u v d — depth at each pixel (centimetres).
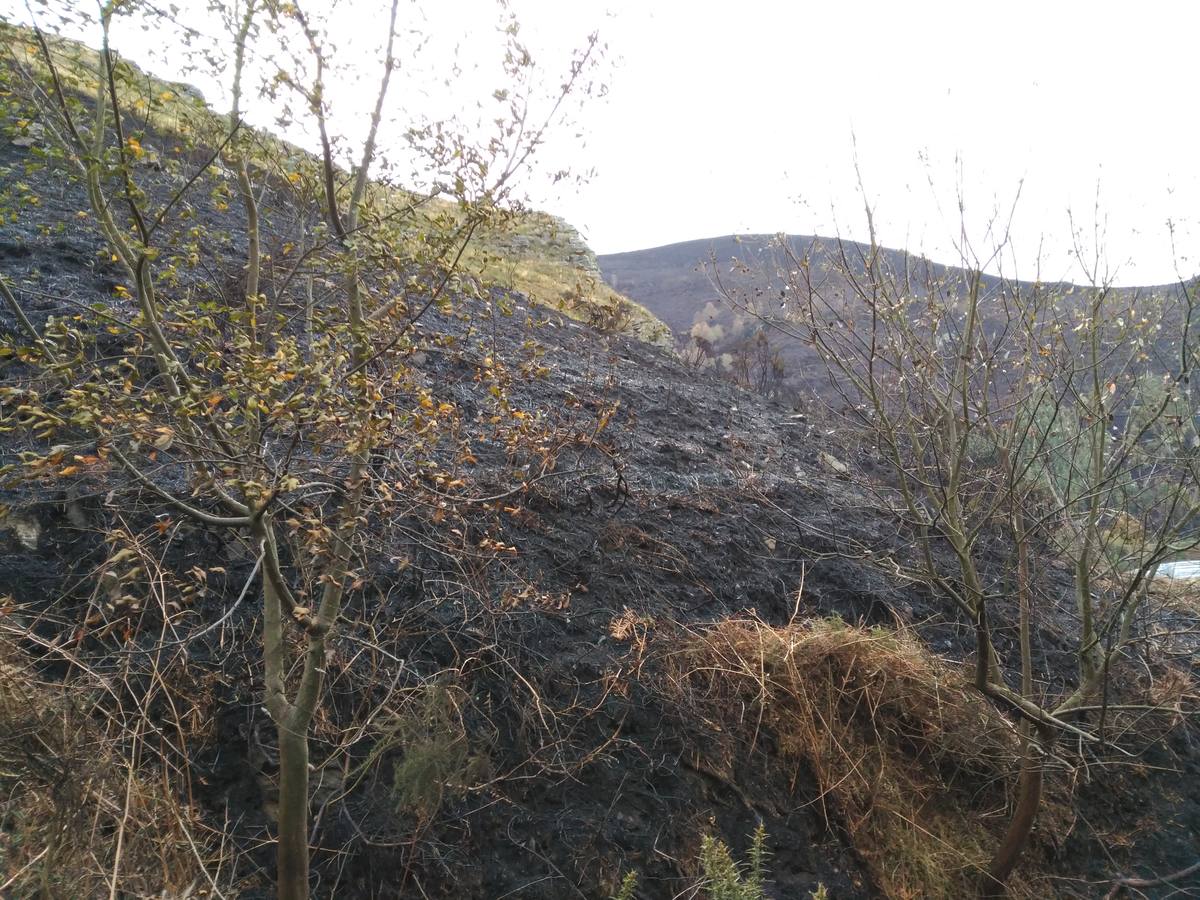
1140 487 375
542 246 1359
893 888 355
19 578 295
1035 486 391
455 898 281
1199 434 344
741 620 423
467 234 235
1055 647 499
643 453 590
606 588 417
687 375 909
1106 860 413
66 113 217
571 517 459
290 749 223
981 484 413
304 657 297
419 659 327
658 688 368
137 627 286
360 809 285
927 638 489
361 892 273
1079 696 357
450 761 289
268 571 213
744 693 385
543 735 330
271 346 269
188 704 286
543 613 378
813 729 379
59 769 229
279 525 330
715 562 477
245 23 230
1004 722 385
